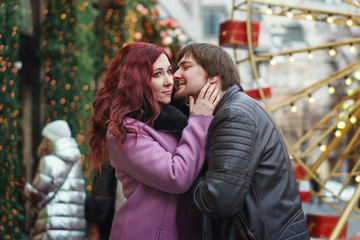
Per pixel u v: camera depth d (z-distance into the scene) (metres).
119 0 7.54
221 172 1.59
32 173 6.01
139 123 1.79
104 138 1.94
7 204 3.72
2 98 3.78
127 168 1.81
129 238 1.78
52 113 5.62
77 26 5.75
